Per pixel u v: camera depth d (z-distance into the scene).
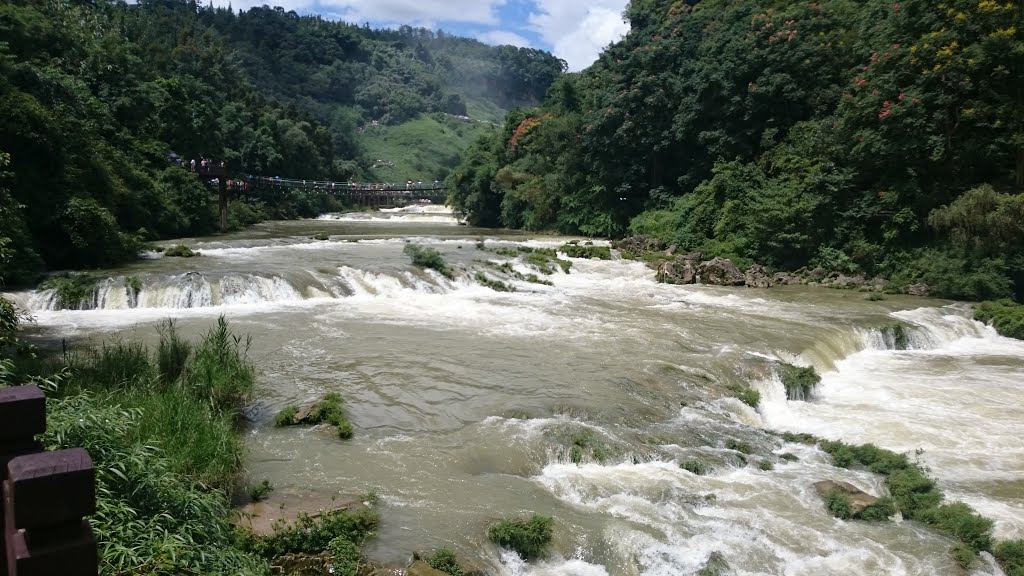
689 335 22.48
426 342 20.39
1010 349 24.25
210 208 48.44
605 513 10.68
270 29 173.88
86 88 41.41
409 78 199.88
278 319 22.64
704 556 9.69
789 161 40.78
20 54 40.38
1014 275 30.69
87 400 8.84
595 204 55.28
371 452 12.31
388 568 8.51
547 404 15.05
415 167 150.62
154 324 21.16
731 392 16.95
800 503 11.55
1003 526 11.05
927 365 21.80
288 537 8.80
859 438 15.20
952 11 32.34
